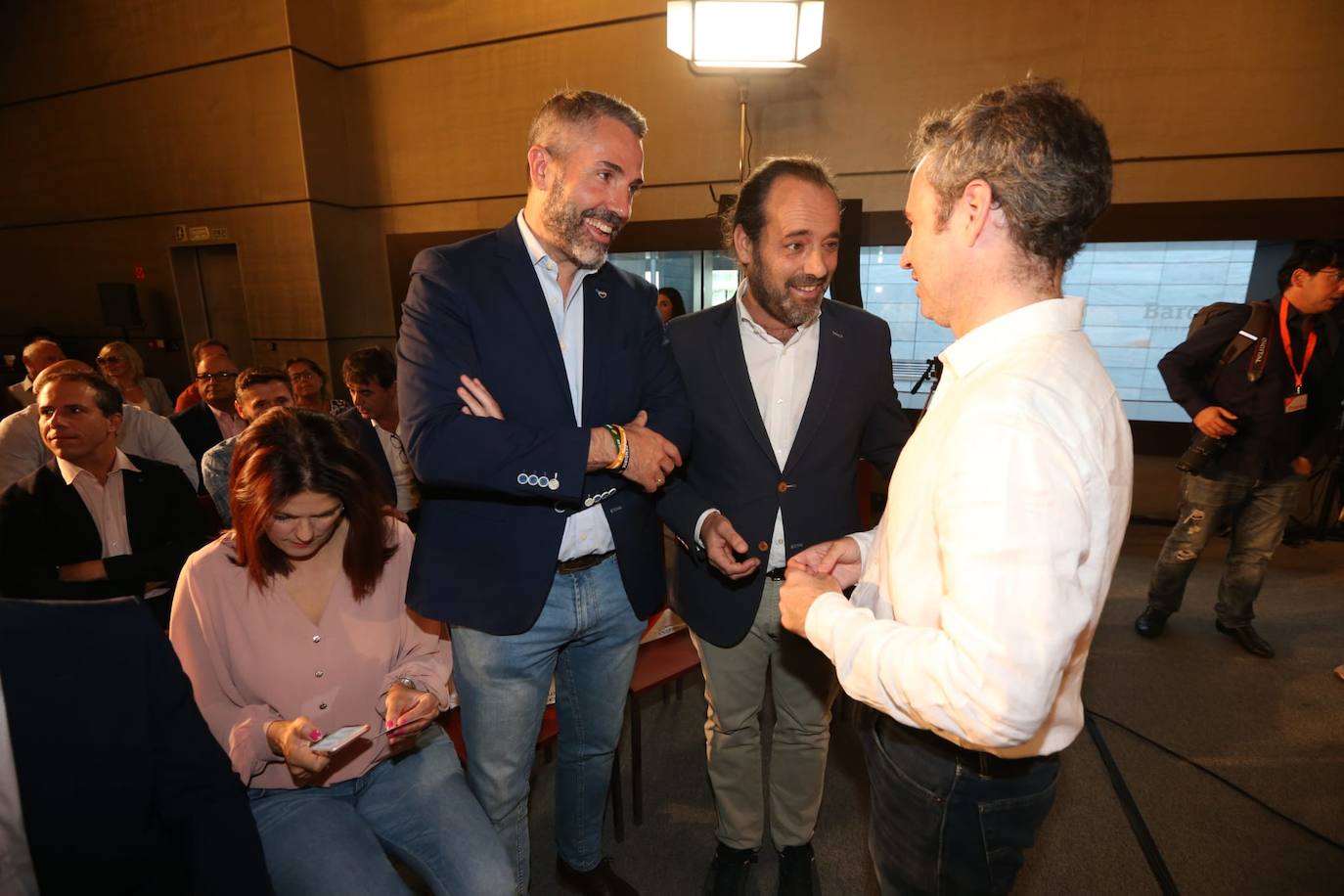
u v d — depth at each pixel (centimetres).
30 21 581
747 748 154
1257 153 361
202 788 83
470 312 114
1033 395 62
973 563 59
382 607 125
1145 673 252
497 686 122
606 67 470
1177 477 436
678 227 472
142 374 418
